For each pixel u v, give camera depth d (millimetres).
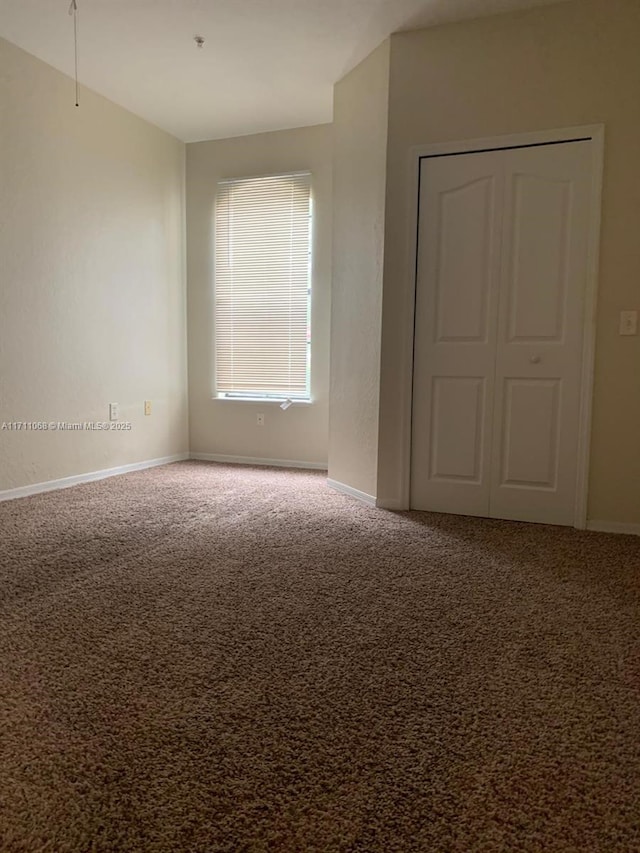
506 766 1139
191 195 4707
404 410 3166
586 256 2785
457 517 3062
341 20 2936
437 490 3164
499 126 2877
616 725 1275
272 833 964
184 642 1634
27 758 1134
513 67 2832
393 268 3117
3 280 3230
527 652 1603
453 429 3100
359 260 3400
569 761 1155
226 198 4594
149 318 4402
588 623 1789
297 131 4340
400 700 1364
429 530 2807
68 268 3654
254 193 4500
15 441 3373
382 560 2359
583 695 1393
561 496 2932
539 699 1375
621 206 2713
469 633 1715
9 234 3246
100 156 3852
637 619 1821
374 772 1116
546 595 2010
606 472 2840
